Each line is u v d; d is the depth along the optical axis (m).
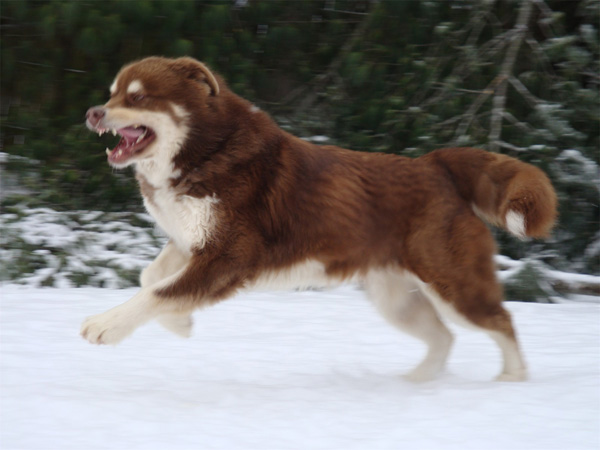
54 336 8.95
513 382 7.20
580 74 16.88
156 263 7.25
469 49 16.17
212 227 6.81
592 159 16.11
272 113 17.12
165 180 6.95
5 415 5.77
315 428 5.66
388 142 16.38
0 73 16.39
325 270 7.27
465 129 15.97
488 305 7.29
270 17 16.25
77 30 15.36
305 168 7.13
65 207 16.19
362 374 7.69
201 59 15.69
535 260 14.47
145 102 6.82
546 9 16.48
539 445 5.34
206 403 6.29
